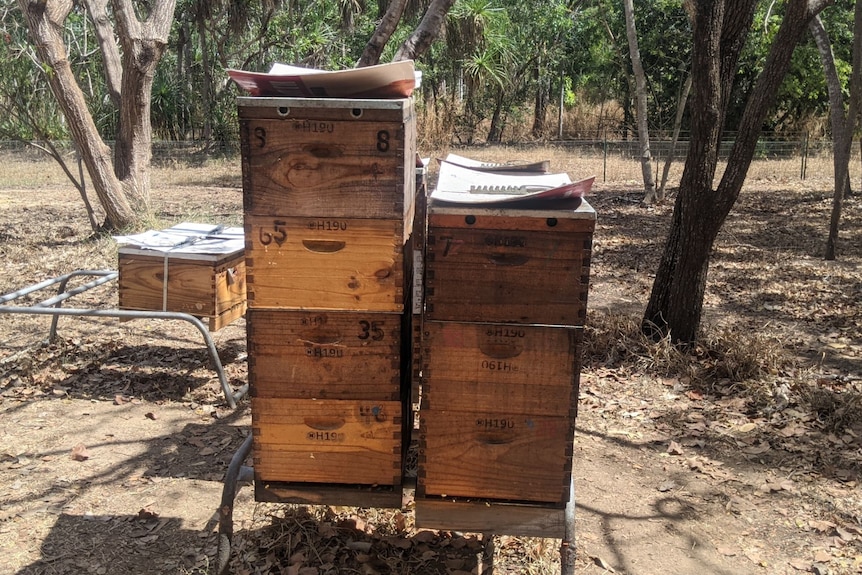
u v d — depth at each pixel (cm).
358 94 280
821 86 2161
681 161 2122
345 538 350
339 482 295
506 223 259
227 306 517
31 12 946
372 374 282
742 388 544
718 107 563
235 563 332
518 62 2866
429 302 268
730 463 443
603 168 1970
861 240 1109
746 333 649
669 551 353
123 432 464
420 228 345
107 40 1186
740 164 566
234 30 2427
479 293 266
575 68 2912
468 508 287
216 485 402
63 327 661
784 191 1638
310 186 265
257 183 266
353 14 2386
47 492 390
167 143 2669
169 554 340
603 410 515
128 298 512
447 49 2520
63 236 1068
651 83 2530
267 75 261
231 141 2564
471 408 277
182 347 618
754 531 371
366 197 266
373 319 277
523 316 268
